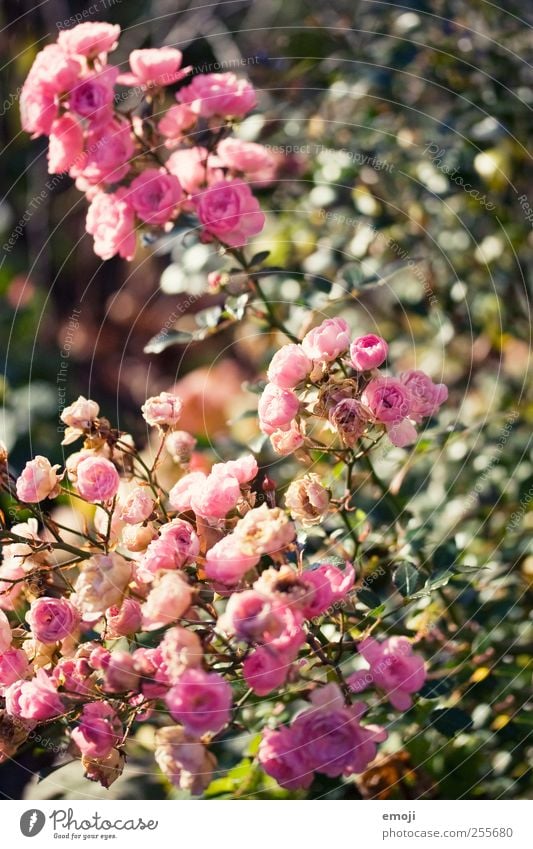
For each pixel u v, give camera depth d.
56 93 0.89
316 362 0.82
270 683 0.76
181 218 0.95
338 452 0.86
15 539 0.84
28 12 1.45
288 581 0.76
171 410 0.86
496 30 1.19
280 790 0.90
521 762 0.94
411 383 0.85
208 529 0.82
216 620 0.79
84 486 0.82
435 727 0.86
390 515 0.96
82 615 0.82
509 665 0.96
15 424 1.37
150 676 0.78
